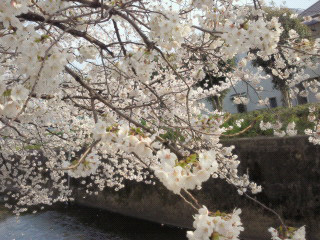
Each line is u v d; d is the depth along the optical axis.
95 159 1.67
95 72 3.49
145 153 1.51
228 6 3.00
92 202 9.95
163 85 4.07
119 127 1.54
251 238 6.40
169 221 7.81
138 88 3.42
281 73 4.05
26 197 6.73
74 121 5.23
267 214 6.28
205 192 7.12
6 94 1.46
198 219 1.28
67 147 5.65
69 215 9.43
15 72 2.78
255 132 7.20
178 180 1.28
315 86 4.57
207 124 2.78
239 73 3.68
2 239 7.62
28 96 1.45
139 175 6.52
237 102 4.05
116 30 2.65
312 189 5.77
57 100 3.48
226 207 6.80
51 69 1.61
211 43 2.90
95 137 1.57
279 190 6.18
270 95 13.78
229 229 1.25
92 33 5.20
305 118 6.93
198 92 4.53
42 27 2.05
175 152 1.60
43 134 5.08
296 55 2.85
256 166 6.50
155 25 2.08
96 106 4.03
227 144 6.88
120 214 9.07
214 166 1.33
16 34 1.62
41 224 8.67
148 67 2.19
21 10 1.62
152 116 3.74
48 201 6.99
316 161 5.71
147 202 8.36
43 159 9.03
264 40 2.05
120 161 7.23
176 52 2.89
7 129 3.31
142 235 7.48
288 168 6.07
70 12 2.60
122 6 2.16
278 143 6.20
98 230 8.06
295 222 5.95
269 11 6.56
